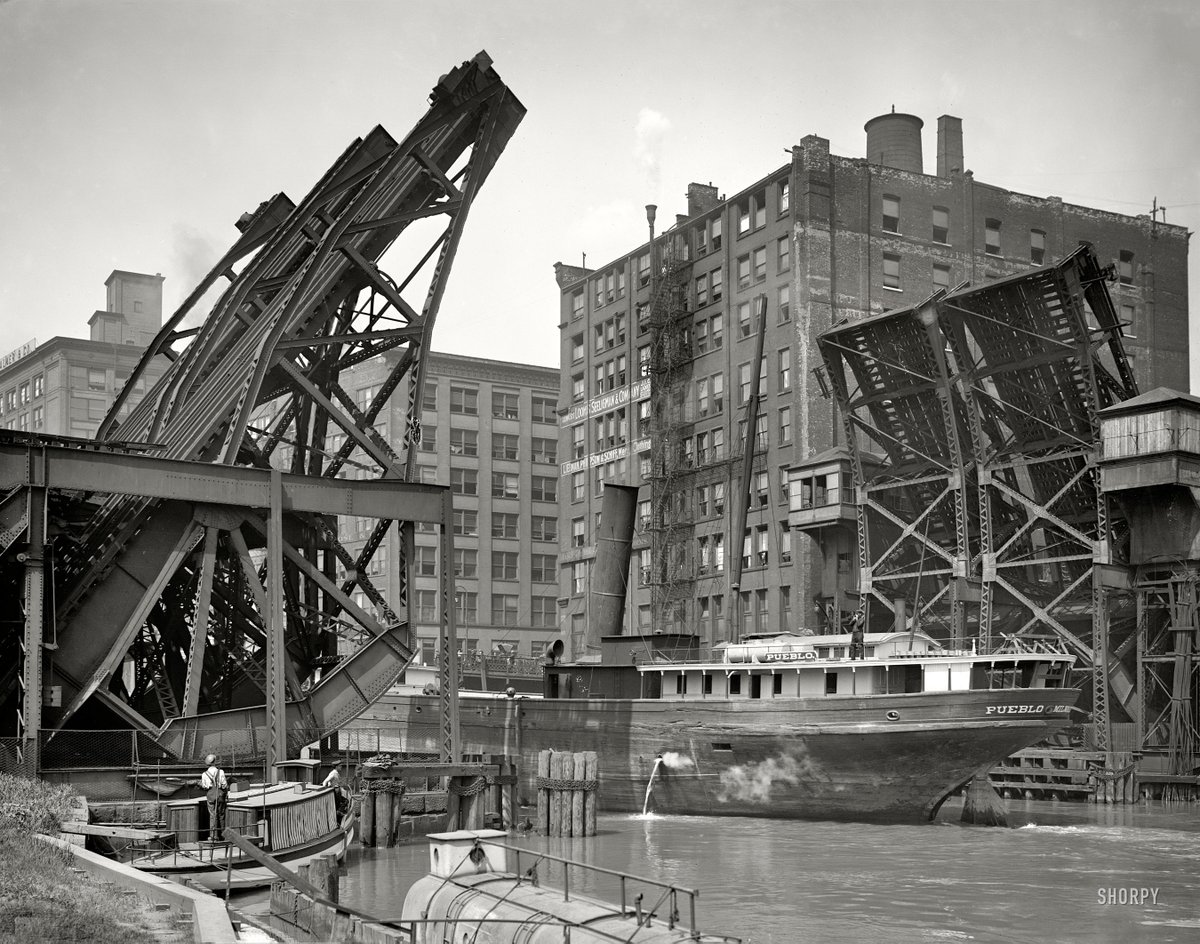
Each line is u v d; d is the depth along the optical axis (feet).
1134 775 177.58
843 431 253.85
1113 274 188.85
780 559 254.88
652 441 295.07
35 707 104.99
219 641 141.49
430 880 61.72
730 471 270.46
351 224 128.98
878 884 100.32
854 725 148.25
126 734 111.75
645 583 298.15
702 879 102.47
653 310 295.28
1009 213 279.28
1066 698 144.05
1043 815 161.58
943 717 143.84
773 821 154.51
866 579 217.36
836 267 258.78
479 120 134.72
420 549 392.06
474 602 398.83
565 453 339.36
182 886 62.69
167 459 115.24
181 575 132.36
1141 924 84.53
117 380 352.28
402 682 227.61
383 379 401.08
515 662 274.16
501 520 408.46
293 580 137.49
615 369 321.52
